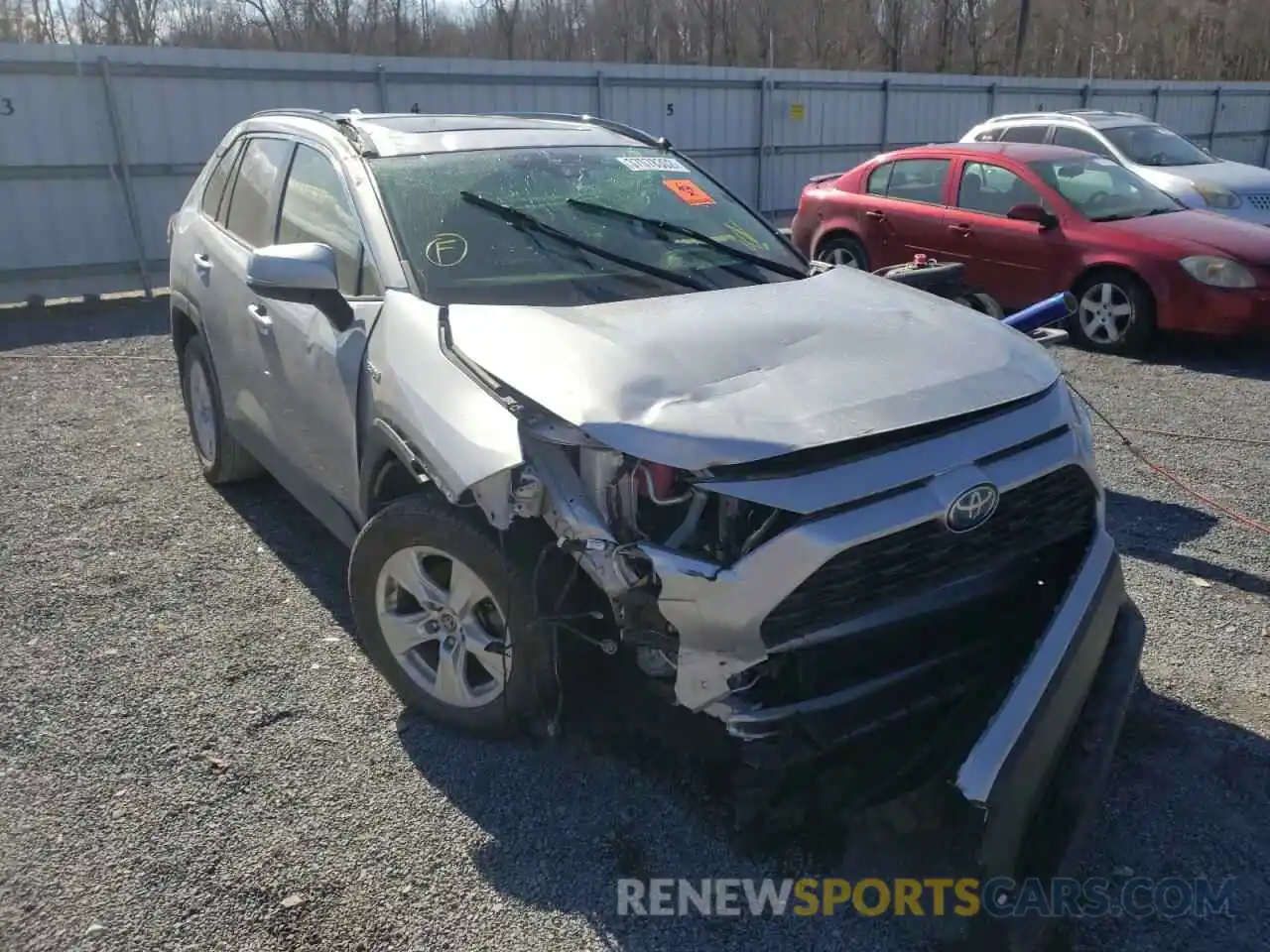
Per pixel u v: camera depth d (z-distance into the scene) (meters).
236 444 5.24
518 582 3.10
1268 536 5.00
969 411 2.94
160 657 3.90
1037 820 2.82
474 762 3.31
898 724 3.05
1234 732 3.51
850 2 32.03
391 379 3.32
